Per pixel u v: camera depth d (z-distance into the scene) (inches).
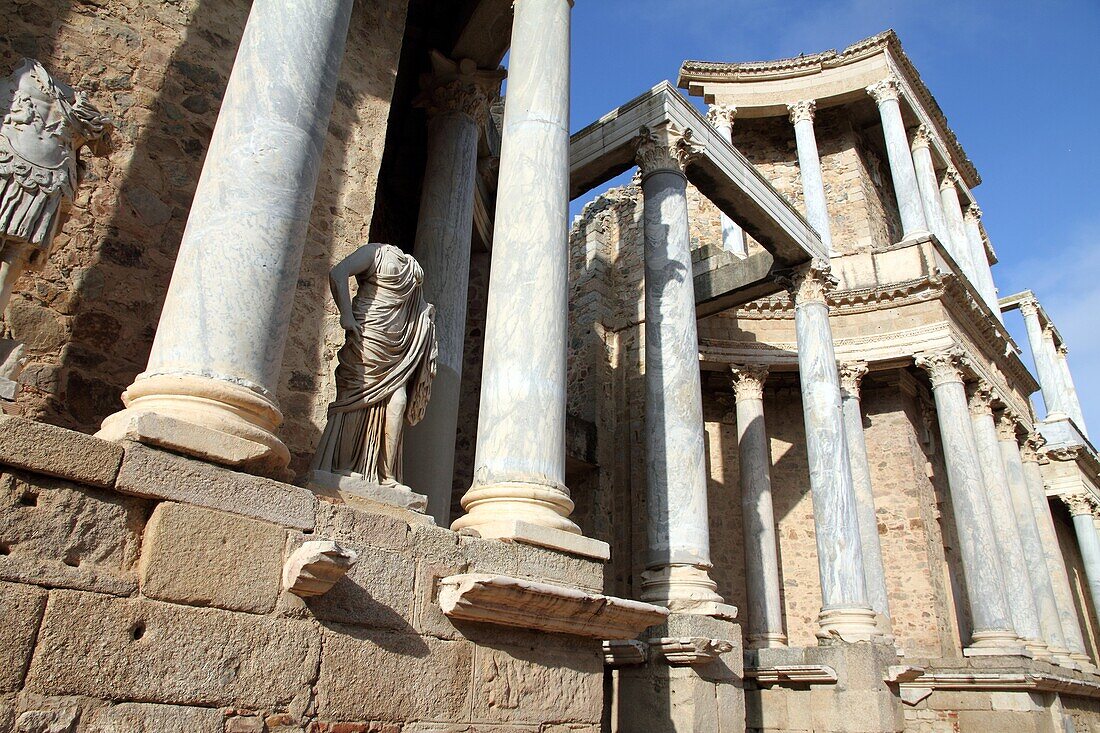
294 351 289.1
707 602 375.6
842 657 480.1
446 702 197.8
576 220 860.0
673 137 489.7
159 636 152.7
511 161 301.3
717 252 765.9
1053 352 1290.6
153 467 161.0
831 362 592.7
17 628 136.4
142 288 269.7
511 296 277.1
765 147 1002.1
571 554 245.3
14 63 259.4
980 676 594.9
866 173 975.0
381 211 484.4
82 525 150.5
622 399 746.2
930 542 732.0
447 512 367.2
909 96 949.8
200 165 295.4
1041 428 1168.8
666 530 403.2
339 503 208.4
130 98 283.6
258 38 220.5
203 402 178.1
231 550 167.2
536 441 256.2
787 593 750.5
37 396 238.4
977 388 767.7
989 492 733.3
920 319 730.2
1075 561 1196.5
